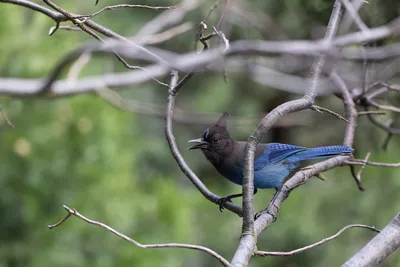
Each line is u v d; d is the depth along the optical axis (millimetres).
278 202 7090
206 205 17922
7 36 13703
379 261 6055
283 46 6840
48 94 12156
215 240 17172
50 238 13062
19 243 12992
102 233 13195
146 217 13891
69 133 13289
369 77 8930
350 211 15109
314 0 12203
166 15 13289
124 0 17250
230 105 18219
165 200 14000
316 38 11305
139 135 17891
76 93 12406
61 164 13156
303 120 15820
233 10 13312
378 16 10211
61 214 13125
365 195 14641
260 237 16016
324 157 8703
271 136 18859
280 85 11406
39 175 13055
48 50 13859
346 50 8711
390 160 13984
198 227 17203
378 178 14422
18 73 13594
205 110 18188
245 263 5102
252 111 18047
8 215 12992
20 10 14297
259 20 14414
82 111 13305
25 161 13062
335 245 15289
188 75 7488
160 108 15195
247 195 5598
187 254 14422
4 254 12875
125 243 13219
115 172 13750
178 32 10547
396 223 6289
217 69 10406
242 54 7012
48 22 13930
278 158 8727
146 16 17422
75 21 6895
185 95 18875
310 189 16172
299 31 13445
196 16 15820
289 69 9453
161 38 10398
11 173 12992
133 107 15578
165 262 13469
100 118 13445
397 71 8914
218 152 8641
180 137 19859
